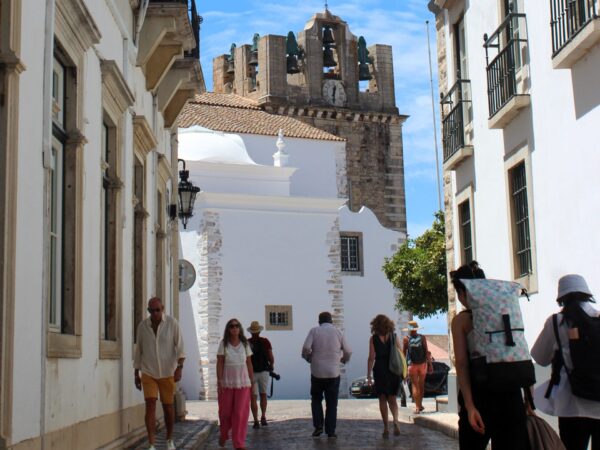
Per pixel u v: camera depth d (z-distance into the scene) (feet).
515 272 44.01
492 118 44.34
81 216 30.60
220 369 41.78
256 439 48.34
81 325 30.42
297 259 116.67
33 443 23.89
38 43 25.18
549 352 24.52
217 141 124.06
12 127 22.57
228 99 167.84
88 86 32.68
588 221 35.14
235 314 112.27
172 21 45.50
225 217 113.39
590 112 34.65
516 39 41.45
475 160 49.98
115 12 38.42
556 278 38.58
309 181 150.30
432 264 119.65
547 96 38.99
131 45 42.86
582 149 35.50
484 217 48.57
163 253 55.42
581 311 23.93
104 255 37.68
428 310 122.52
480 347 21.27
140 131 44.27
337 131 183.11
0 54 22.41
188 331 111.96
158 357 37.37
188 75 54.54
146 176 47.98
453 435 46.14
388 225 184.65
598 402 23.40
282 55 179.63
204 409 78.13
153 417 37.17
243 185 120.88
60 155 29.89
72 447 28.53
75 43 30.17
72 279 30.14
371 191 184.14
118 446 35.55
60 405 27.35
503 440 21.08
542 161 39.88
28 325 23.84
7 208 22.21
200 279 111.96
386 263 125.39
